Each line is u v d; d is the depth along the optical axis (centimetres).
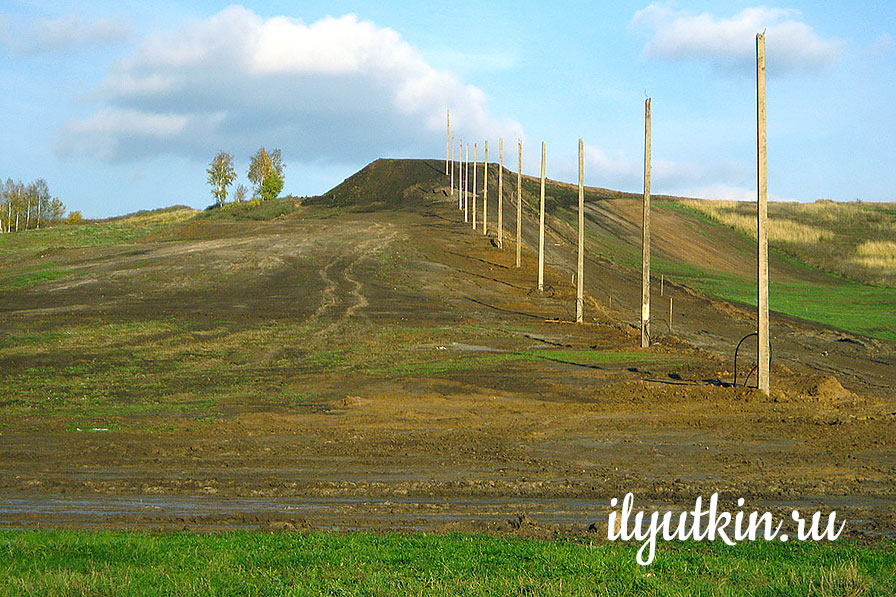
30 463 1752
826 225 11362
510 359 3350
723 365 3166
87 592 848
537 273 6450
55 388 2762
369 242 7681
